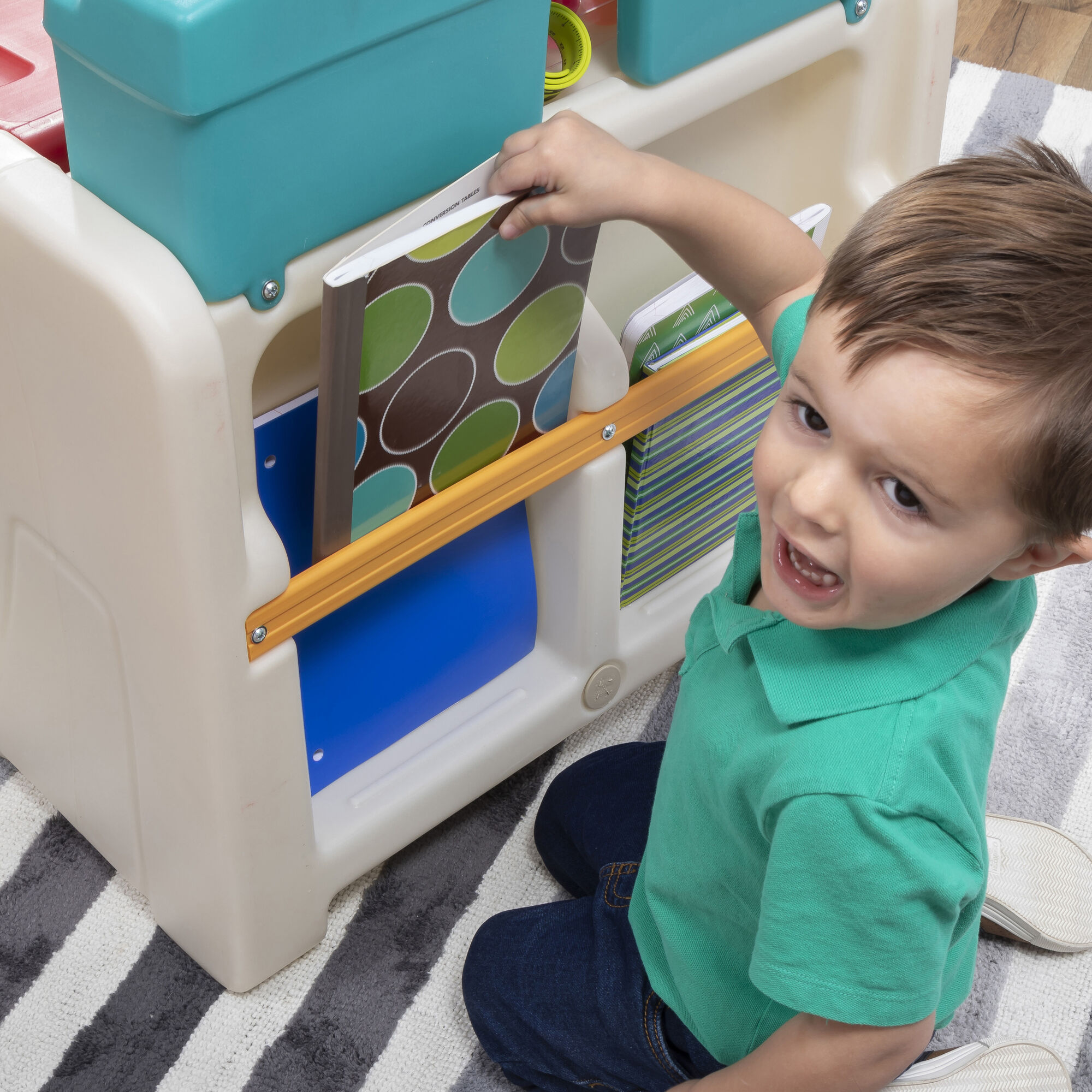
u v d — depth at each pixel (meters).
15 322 0.68
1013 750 1.13
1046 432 0.50
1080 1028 0.97
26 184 0.65
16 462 0.77
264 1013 0.96
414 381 0.72
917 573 0.54
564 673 1.06
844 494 0.54
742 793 0.66
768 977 0.62
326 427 0.70
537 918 0.91
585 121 0.72
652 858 0.78
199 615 0.70
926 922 0.59
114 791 0.92
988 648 0.63
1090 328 0.50
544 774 1.12
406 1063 0.94
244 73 0.57
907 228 0.53
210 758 0.78
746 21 0.84
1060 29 1.82
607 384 0.87
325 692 0.91
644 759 1.01
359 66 0.63
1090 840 1.08
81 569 0.77
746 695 0.67
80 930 1.00
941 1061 0.82
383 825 0.96
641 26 0.78
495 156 0.71
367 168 0.67
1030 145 0.59
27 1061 0.92
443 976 0.99
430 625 0.96
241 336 0.66
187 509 0.65
